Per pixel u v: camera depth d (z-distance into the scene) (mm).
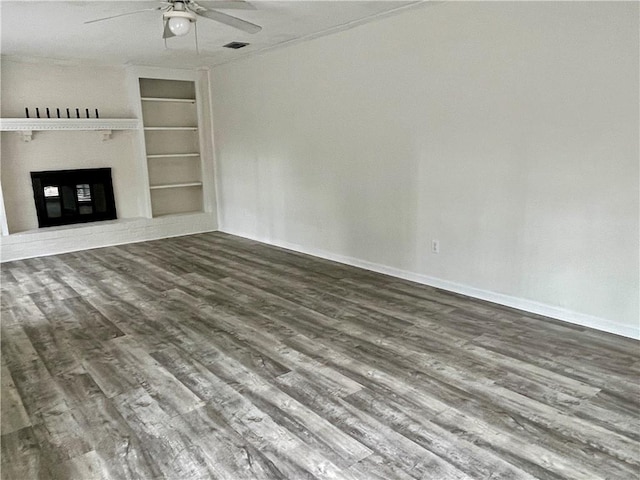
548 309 3582
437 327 3439
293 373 2812
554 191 3404
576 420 2283
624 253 3117
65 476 1974
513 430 2217
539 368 2797
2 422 2369
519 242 3676
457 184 4027
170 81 7125
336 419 2336
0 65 5723
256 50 5758
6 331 3518
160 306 4016
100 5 3701
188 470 1993
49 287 4605
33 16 3979
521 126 3518
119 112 6703
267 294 4289
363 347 3143
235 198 7023
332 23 4543
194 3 3303
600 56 3039
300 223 5871
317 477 1933
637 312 3117
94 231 6320
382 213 4766
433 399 2494
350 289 4379
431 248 4359
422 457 2041
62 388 2689
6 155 5895
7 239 5664
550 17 3236
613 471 1934
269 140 6090
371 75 4578
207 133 7258
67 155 6359
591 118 3139
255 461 2039
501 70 3566
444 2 3842
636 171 2990
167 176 7297
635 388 2557
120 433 2260
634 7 2859
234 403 2500
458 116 3914
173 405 2494
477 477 1914
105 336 3406
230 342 3270
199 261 5555
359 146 4859
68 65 6207
